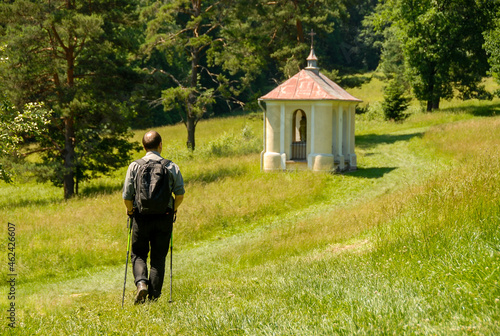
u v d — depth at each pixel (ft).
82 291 35.60
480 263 15.83
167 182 17.49
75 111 79.61
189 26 102.83
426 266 17.61
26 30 74.43
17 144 64.18
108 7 84.48
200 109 104.06
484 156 36.52
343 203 62.28
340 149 79.97
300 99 77.87
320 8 126.52
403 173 73.77
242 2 102.37
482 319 11.51
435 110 142.10
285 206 62.28
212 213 57.62
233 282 24.17
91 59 85.71
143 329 14.17
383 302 13.64
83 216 58.75
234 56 105.40
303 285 18.39
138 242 18.04
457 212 25.61
